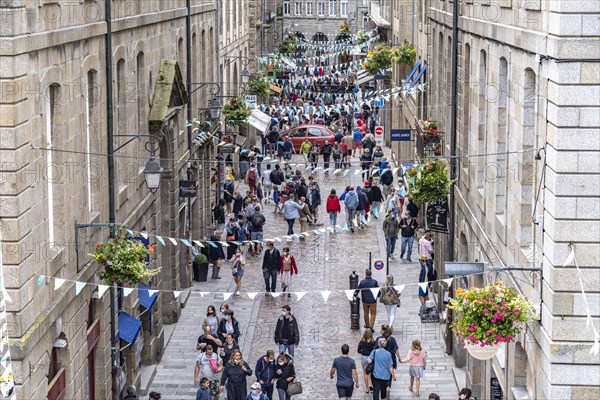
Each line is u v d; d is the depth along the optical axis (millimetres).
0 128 27641
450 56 53406
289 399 40281
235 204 71188
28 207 28781
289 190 73875
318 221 73688
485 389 39344
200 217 62562
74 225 33406
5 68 27453
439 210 47938
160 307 47656
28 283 28688
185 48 58781
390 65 95938
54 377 31812
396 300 49125
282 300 55656
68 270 32750
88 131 36406
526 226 32375
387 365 40656
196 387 44094
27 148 28688
